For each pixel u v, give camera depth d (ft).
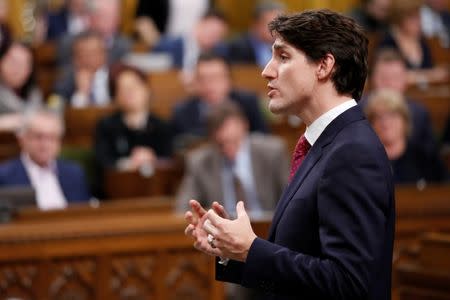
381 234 15.56
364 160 15.75
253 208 37.96
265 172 38.37
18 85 54.39
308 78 16.29
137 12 75.15
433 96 54.49
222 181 37.96
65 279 29.43
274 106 16.57
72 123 51.06
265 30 63.26
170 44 64.95
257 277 15.64
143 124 48.70
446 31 74.59
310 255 15.98
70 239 29.35
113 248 29.71
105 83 56.39
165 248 30.12
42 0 77.66
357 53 16.34
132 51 68.85
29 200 34.09
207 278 30.40
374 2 68.49
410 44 60.34
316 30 16.22
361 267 15.23
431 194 32.94
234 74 58.85
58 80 58.90
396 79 49.83
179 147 47.26
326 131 16.34
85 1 69.62
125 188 44.47
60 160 40.73
